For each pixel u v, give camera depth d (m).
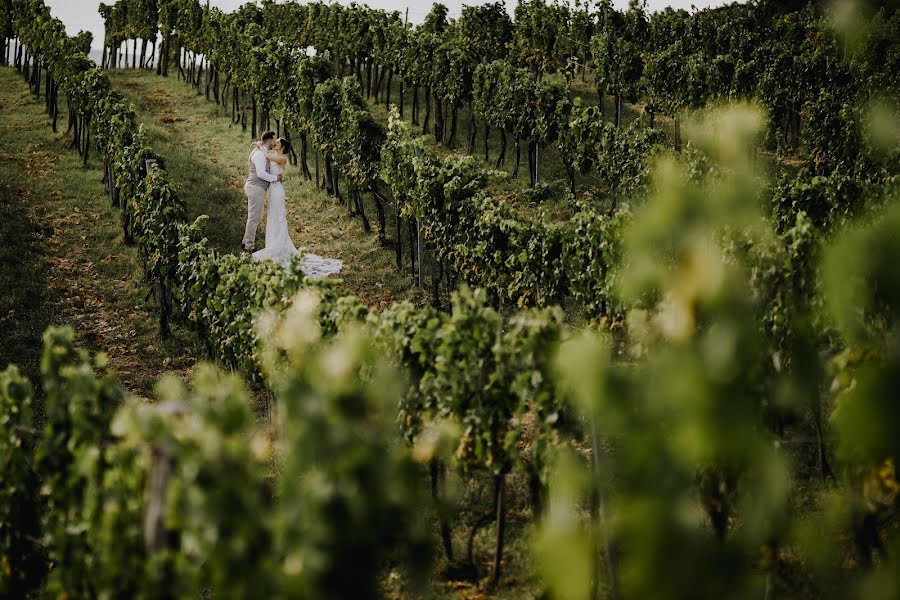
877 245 1.55
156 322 11.09
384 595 5.27
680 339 1.68
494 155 19.28
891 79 17.77
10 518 4.71
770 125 17.81
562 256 8.98
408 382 5.73
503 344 5.34
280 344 7.01
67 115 20.92
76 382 4.24
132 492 3.76
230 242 13.86
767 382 3.37
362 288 12.51
